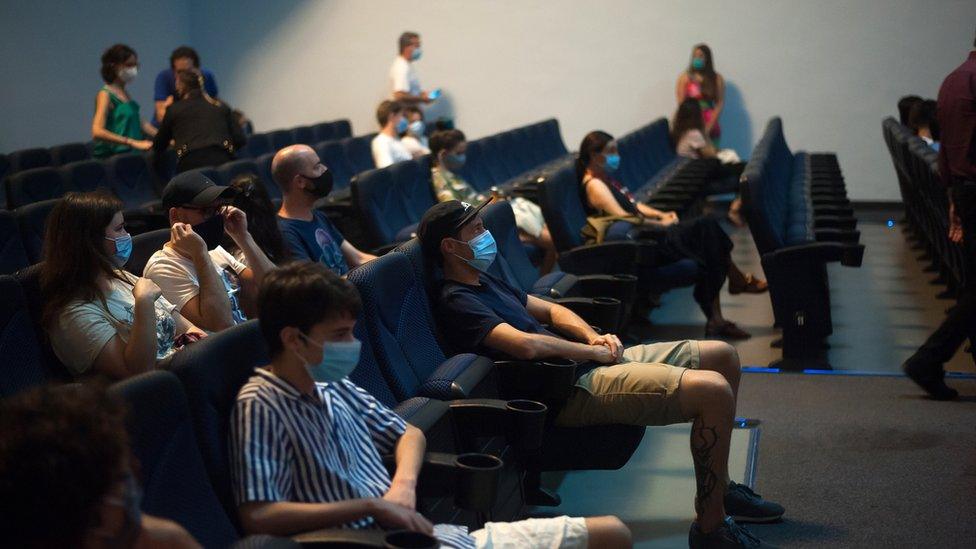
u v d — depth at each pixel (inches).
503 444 105.7
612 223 192.1
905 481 128.4
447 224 115.6
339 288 73.8
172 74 327.0
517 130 341.7
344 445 77.2
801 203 236.5
